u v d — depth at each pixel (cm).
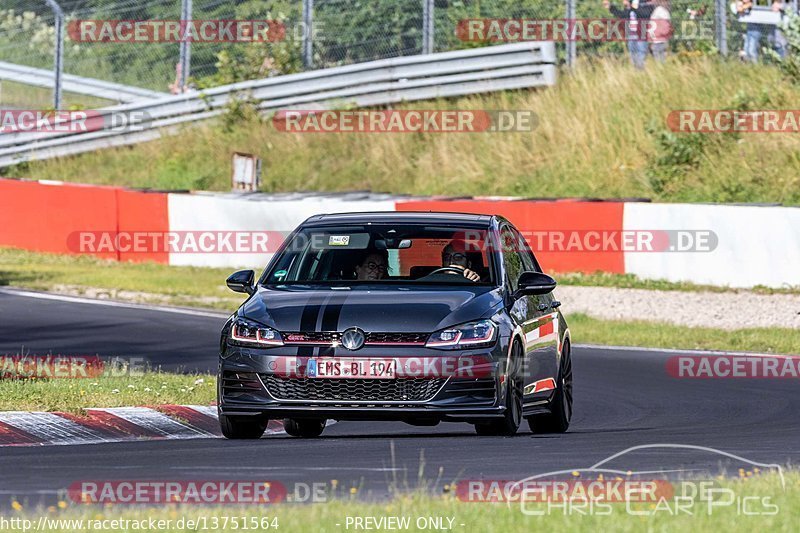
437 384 3109
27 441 3247
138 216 9662
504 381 3180
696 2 11494
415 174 11288
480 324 3166
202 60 13338
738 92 10419
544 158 10950
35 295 7850
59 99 12800
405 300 3209
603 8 11806
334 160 11694
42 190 10062
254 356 3147
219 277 8900
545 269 8462
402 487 2395
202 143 12269
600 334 6488
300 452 2991
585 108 11112
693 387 4938
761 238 7744
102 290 8144
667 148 10325
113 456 2922
